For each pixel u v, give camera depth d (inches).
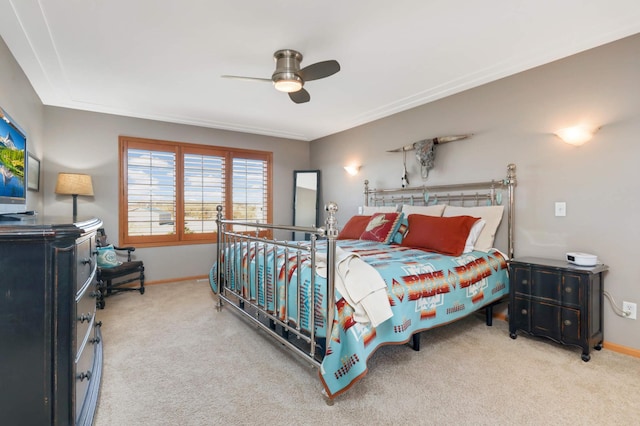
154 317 115.3
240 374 76.1
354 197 184.9
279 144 210.5
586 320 83.2
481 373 76.8
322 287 71.2
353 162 185.0
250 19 79.0
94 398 60.3
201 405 64.1
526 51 95.8
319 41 89.7
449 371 77.7
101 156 154.2
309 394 68.0
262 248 99.6
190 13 76.5
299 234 213.0
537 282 93.0
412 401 65.5
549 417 60.5
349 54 97.3
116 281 155.7
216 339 96.2
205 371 77.4
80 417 52.7
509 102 113.2
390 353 87.5
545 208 104.3
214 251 185.5
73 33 85.1
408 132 151.3
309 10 75.6
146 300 136.7
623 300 88.2
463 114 127.7
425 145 136.1
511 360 83.5
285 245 81.7
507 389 69.9
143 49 93.9
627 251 87.7
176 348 90.0
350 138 187.2
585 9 75.2
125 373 76.2
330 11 76.0
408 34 86.2
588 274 83.0
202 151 181.9
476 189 123.5
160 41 89.4
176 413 61.5
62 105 143.5
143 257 164.7
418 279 80.5
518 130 110.9
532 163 107.3
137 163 163.3
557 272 88.7
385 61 102.0
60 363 46.3
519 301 97.1
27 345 44.1
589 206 94.6
